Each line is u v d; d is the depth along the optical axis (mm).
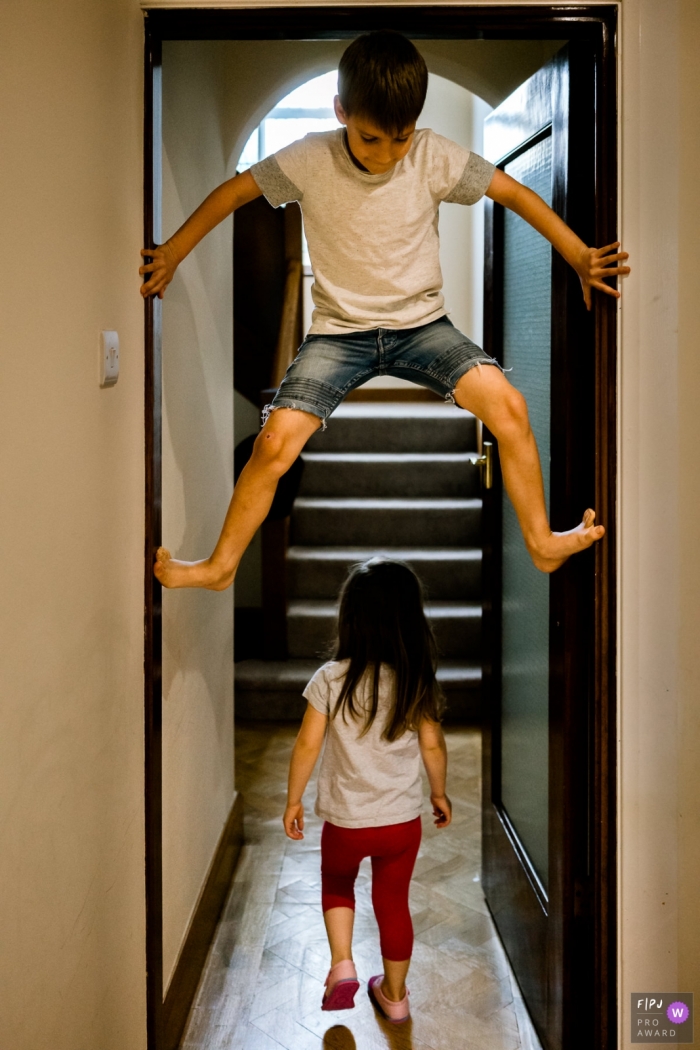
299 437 1781
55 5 1393
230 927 2732
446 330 1807
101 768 1659
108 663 1696
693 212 1872
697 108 1860
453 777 3812
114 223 1699
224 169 3098
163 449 2133
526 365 2436
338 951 2166
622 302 1882
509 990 2455
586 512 1862
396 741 2193
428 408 6145
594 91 1925
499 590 2725
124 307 1767
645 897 1966
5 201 1210
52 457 1393
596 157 1904
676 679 1938
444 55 3105
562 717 2041
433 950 2625
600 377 1917
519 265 2488
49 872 1393
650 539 1920
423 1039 2258
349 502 5203
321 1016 2338
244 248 5152
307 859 3137
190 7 1828
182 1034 2262
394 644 2178
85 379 1544
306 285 6539
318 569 4844
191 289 2439
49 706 1391
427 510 5086
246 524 1835
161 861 2035
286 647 4617
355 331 1783
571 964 2053
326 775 2230
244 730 4316
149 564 1903
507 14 1842
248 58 3070
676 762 1946
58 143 1407
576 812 2041
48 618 1383
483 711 2881
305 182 1753
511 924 2533
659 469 1910
